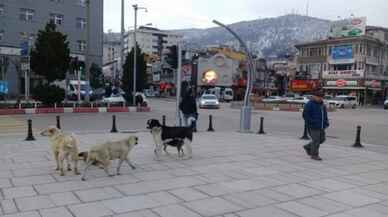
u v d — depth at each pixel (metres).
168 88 78.06
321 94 9.84
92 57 53.81
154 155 9.80
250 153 10.55
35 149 10.33
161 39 127.00
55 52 27.09
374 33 66.88
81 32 52.97
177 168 8.35
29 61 26.73
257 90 75.50
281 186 7.11
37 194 6.18
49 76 27.88
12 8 47.59
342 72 62.41
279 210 5.72
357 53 60.78
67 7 51.50
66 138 7.45
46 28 28.09
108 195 6.21
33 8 49.03
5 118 20.50
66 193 6.27
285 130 19.16
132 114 25.77
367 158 10.54
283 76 74.62
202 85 70.06
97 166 7.88
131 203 5.82
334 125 23.52
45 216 5.18
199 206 5.78
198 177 7.58
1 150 10.14
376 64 63.84
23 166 8.17
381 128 22.00
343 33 64.31
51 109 24.56
